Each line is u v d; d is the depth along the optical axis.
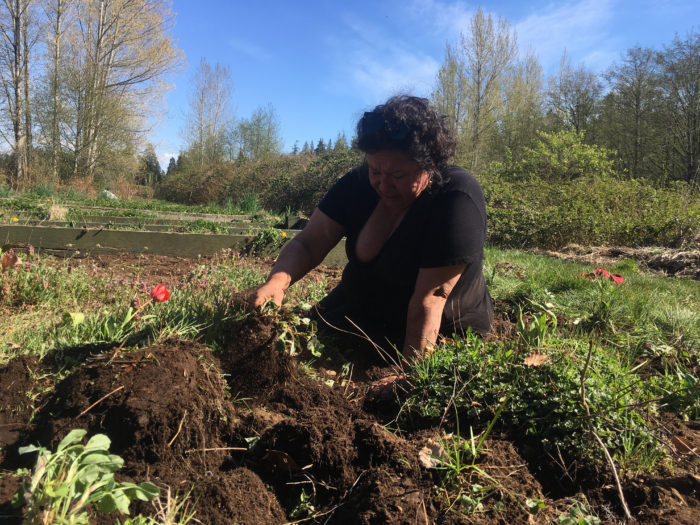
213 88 51.12
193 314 2.93
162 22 30.86
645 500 1.79
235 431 2.09
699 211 12.14
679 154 29.88
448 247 2.42
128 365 2.03
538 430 2.06
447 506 1.68
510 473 1.85
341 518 1.71
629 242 12.38
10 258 4.10
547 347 2.38
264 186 29.47
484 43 30.80
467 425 2.14
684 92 28.39
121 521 1.54
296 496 1.86
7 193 18.55
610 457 1.83
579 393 2.07
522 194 16.53
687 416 2.45
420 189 2.40
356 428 2.03
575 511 1.68
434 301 2.50
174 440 1.90
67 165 29.28
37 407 2.11
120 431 1.86
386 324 2.98
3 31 27.78
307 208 26.56
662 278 7.68
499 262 7.22
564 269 7.25
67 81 28.55
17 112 28.45
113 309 3.64
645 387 2.51
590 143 33.62
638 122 31.02
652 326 3.79
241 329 2.44
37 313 3.78
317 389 2.40
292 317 2.51
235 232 10.55
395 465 1.84
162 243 7.53
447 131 2.34
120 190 31.78
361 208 2.74
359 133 2.27
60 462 1.48
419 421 2.18
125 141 30.94
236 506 1.69
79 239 7.25
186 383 2.01
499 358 2.30
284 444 2.01
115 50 30.81
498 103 31.33
